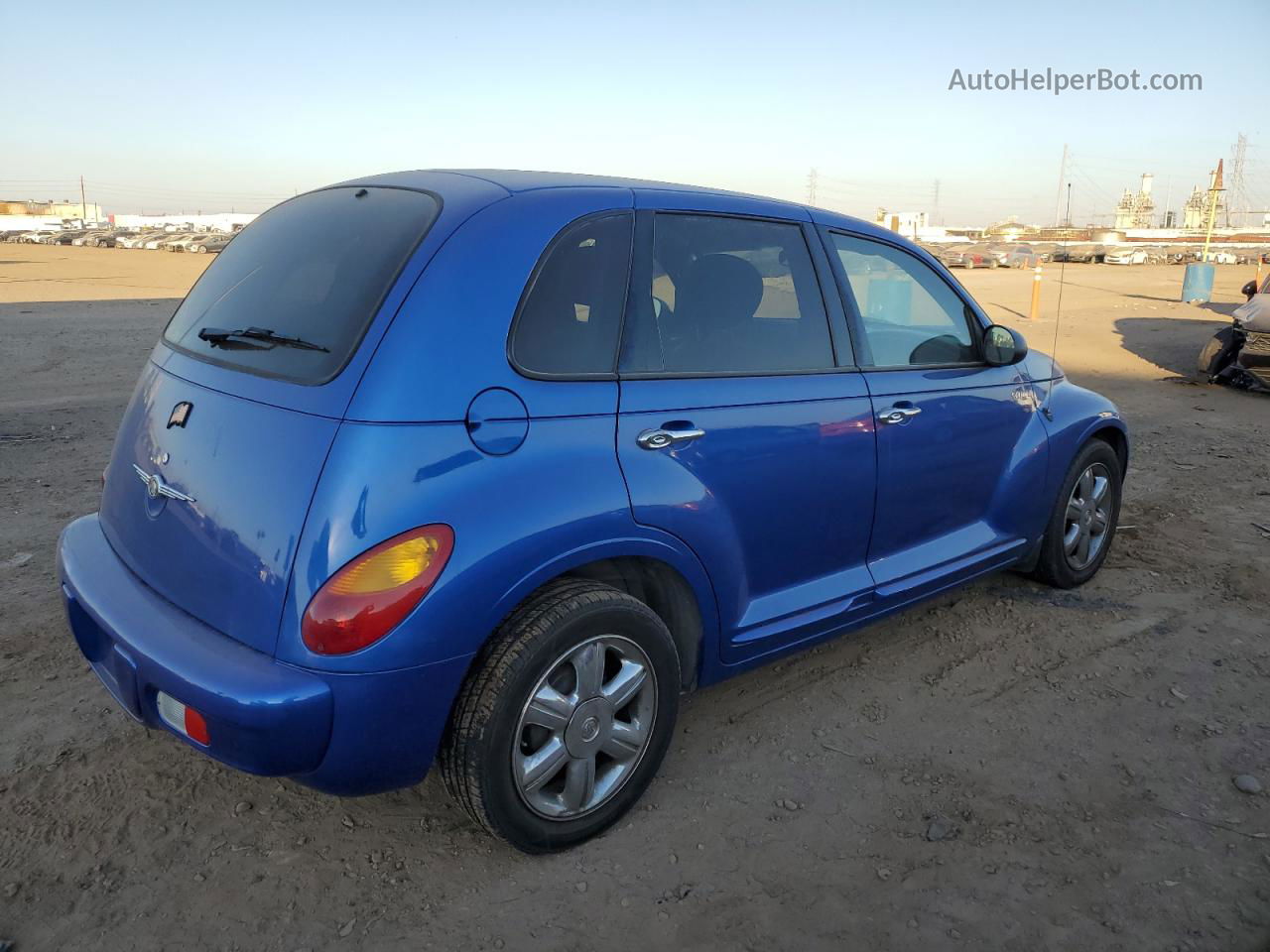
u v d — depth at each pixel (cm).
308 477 227
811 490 324
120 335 1402
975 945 241
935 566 384
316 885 258
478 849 274
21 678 363
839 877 266
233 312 285
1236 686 380
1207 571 506
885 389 353
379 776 239
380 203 285
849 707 361
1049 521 450
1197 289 2350
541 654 248
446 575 230
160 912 247
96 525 308
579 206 277
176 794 296
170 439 267
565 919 248
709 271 306
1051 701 367
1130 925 248
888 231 380
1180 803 302
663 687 285
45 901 249
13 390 963
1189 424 912
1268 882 266
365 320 242
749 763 322
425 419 232
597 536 258
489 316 248
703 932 244
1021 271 4209
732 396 299
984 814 295
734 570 303
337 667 223
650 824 288
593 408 263
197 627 242
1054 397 447
